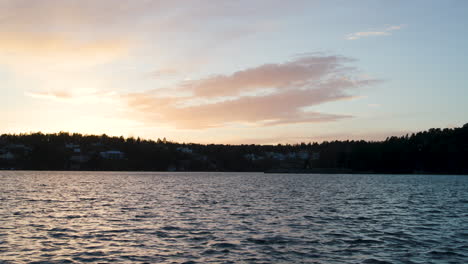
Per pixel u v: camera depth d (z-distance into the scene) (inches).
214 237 927.7
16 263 689.0
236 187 3316.9
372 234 977.5
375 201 1911.9
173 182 4463.6
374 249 813.9
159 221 1178.0
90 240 886.4
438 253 780.6
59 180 4768.7
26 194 2250.2
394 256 757.3
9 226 1053.2
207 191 2699.3
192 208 1542.8
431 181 4849.9
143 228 1050.1
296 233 984.3
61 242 861.2
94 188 3011.8
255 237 929.5
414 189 3034.0
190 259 729.0
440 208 1594.5
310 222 1173.1
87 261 709.3
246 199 1996.8
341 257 749.9
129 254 761.6
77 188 2984.7
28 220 1173.1
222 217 1273.4
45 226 1067.9
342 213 1402.6
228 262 710.5
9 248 794.2
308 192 2620.6
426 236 954.1
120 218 1240.8
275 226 1092.5
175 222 1159.0
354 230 1034.7
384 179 5664.4
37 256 737.6
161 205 1657.2
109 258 730.8
